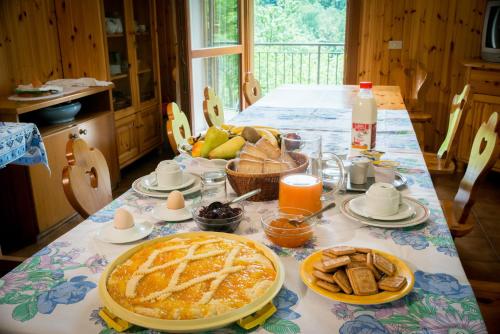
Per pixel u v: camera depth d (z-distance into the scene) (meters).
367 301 0.87
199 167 1.73
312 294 0.94
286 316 0.87
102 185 1.58
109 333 0.82
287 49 7.50
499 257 2.60
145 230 1.22
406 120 2.57
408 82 4.54
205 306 0.82
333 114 2.74
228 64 5.09
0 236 2.75
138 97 3.99
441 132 4.62
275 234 1.12
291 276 1.01
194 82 4.69
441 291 0.95
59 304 0.91
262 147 1.49
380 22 4.54
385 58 4.62
